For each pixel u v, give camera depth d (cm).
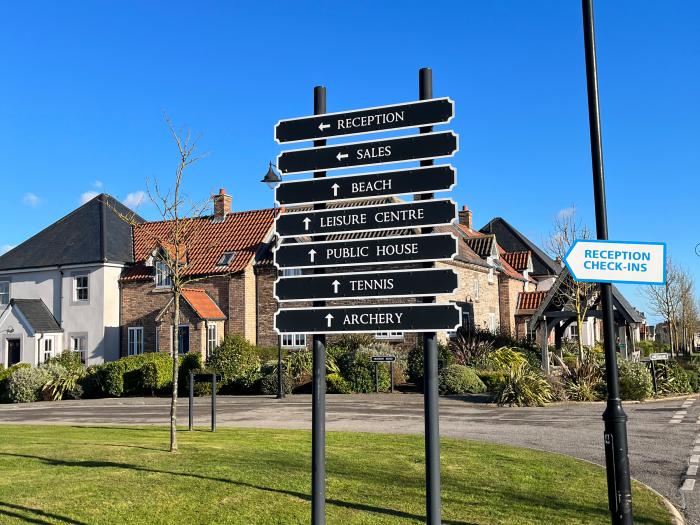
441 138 658
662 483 956
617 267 625
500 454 1125
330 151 696
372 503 768
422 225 659
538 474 954
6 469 938
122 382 2838
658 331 8288
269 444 1216
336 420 1753
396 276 662
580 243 623
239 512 723
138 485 830
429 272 653
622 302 2544
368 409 2030
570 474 956
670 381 2356
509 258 4597
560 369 2394
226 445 1189
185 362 2827
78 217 3862
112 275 3534
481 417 1775
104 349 3466
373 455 1098
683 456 1169
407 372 2741
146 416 1988
